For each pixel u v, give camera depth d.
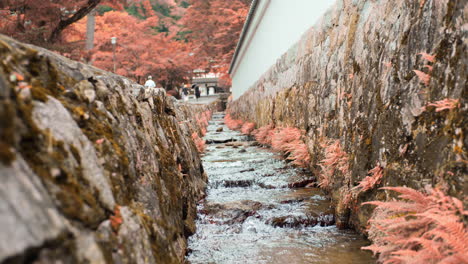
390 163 3.51
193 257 3.71
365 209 4.05
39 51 1.96
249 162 8.45
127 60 34.28
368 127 4.21
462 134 2.44
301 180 6.51
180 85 47.66
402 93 3.42
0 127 1.18
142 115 3.46
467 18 2.54
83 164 1.72
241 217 4.86
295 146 7.67
